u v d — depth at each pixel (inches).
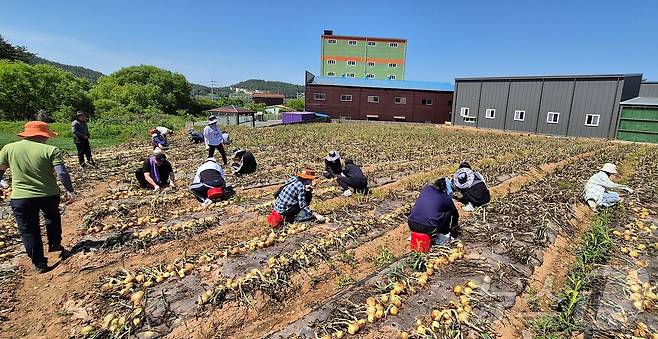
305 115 1545.3
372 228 262.2
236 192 361.4
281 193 262.8
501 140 921.5
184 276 191.5
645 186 387.5
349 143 804.6
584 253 208.4
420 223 217.2
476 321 150.2
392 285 172.6
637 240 238.1
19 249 224.1
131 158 574.9
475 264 197.5
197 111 2647.6
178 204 322.0
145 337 148.4
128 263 211.0
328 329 145.9
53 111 1469.0
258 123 1537.9
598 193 303.4
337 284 195.5
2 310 166.4
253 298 175.9
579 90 1047.0
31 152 192.1
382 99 1651.1
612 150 724.7
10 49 2192.4
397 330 145.7
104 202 320.8
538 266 202.8
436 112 1652.3
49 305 171.3
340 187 375.2
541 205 292.7
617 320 154.9
